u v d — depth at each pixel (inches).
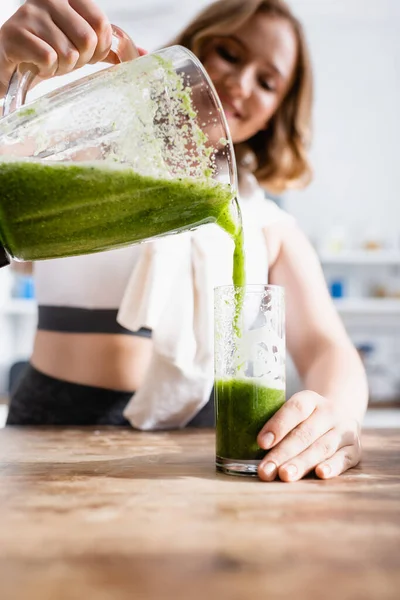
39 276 52.7
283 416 25.8
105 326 50.1
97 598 12.7
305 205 146.3
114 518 18.8
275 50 52.5
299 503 20.8
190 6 137.3
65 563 14.8
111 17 141.0
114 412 49.6
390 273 145.3
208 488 23.0
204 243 47.2
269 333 26.3
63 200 25.0
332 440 26.4
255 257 49.4
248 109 54.9
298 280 50.3
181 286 46.0
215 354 27.4
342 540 16.8
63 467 27.2
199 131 25.6
